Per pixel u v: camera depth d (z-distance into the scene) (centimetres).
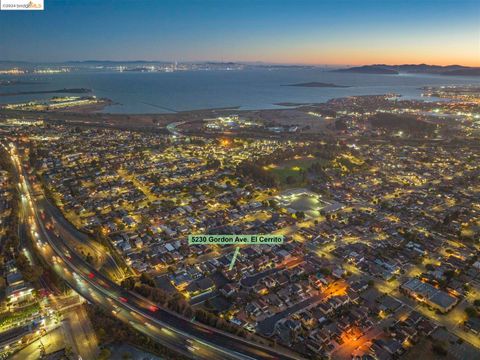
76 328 10806
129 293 12588
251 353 10050
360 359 9856
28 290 12212
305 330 11162
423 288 12888
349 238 17312
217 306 12244
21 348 10019
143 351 10006
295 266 14775
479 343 10494
